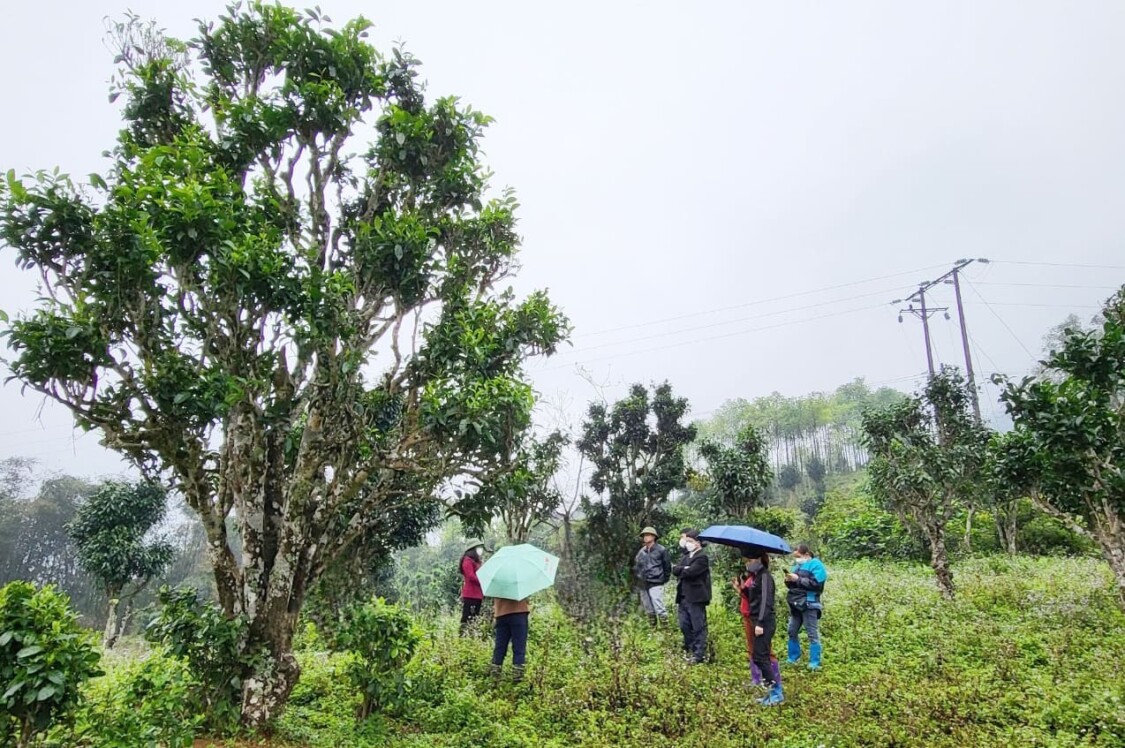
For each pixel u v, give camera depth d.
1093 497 9.01
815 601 9.22
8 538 36.06
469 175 8.23
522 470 8.23
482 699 7.65
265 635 6.65
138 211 5.88
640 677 8.03
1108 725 6.11
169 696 5.26
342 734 6.51
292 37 7.43
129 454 6.48
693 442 16.33
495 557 8.84
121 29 8.10
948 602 11.34
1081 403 8.70
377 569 14.20
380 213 8.23
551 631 10.88
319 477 7.68
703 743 6.35
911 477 12.52
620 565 14.53
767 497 14.72
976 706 6.90
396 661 7.15
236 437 7.06
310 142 7.62
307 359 7.07
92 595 31.83
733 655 9.63
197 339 6.98
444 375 7.38
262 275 6.25
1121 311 9.79
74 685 4.43
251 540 6.94
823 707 7.19
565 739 6.79
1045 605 10.45
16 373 5.62
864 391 77.69
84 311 5.93
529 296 8.28
